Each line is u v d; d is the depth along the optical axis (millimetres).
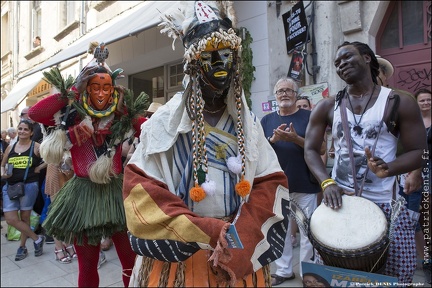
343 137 1906
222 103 1438
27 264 3900
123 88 2418
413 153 1754
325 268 1616
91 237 2232
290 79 3127
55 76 2199
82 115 2240
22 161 4105
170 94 4582
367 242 1540
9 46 12172
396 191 1901
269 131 3170
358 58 1828
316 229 1688
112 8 7098
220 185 1359
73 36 8398
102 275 3467
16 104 7992
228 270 1197
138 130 2420
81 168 2318
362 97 1879
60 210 2271
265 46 4930
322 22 4363
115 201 2324
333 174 2004
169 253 1258
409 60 4117
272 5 4844
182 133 1370
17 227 4055
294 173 2961
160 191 1279
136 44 5031
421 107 3307
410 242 1818
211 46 1272
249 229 1283
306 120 3055
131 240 1346
